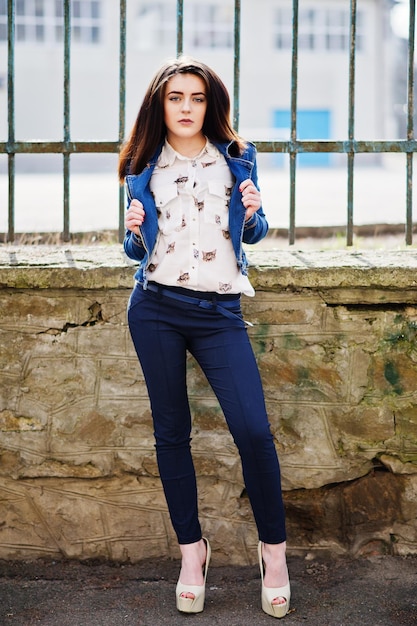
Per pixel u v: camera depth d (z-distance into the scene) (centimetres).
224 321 263
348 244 341
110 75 2734
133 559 317
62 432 311
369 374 306
